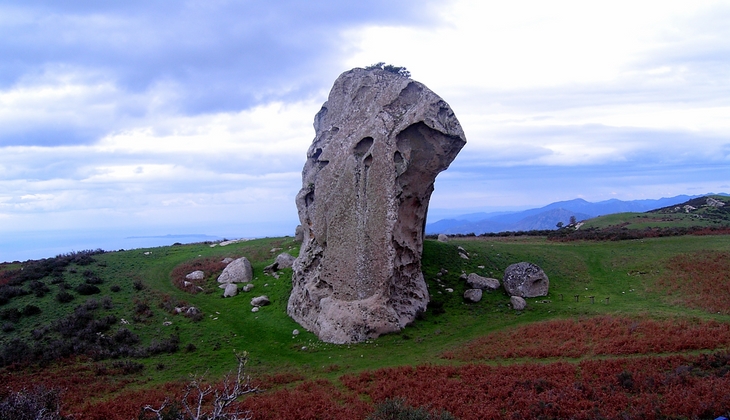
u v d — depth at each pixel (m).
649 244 61.31
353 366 34.66
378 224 42.69
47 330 41.25
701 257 51.28
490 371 30.42
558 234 78.06
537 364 30.97
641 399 23.94
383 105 45.28
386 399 25.86
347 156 44.88
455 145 44.12
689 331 33.25
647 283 48.91
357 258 42.91
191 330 43.19
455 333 41.31
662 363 28.33
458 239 75.62
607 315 39.75
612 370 28.11
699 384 24.53
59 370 34.91
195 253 68.94
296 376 32.88
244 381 31.34
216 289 54.41
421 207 47.03
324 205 45.59
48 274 55.22
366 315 41.19
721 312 38.19
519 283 49.56
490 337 38.41
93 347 38.72
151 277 57.25
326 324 41.88
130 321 44.00
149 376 34.19
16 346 37.47
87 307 45.28
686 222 85.94
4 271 58.22
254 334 43.38
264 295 52.00
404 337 40.75
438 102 44.19
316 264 46.88
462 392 27.11
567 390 25.94
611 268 54.50
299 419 25.56
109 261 62.59
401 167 43.34
